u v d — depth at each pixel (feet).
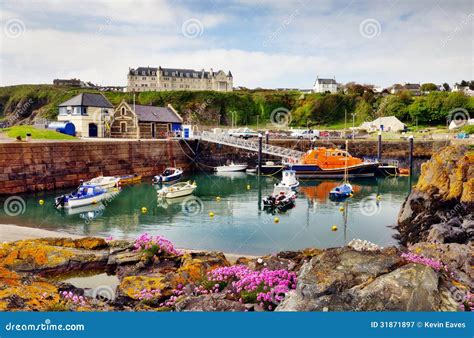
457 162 81.25
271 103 373.40
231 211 101.55
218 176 174.70
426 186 82.79
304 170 166.50
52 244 53.57
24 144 121.29
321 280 31.50
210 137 200.34
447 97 290.56
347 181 153.89
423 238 74.59
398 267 32.71
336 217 94.48
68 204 104.12
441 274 34.53
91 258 50.24
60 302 35.83
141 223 88.74
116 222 89.56
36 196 118.32
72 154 136.36
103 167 147.95
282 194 111.75
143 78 408.26
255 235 79.10
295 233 80.84
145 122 208.13
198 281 41.68
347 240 76.18
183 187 123.75
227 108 361.10
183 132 199.00
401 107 307.99
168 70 419.95
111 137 208.23
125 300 38.70
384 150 215.72
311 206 107.55
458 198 78.28
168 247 52.85
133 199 117.70
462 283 35.35
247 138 231.30
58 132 179.73
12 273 40.47
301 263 43.52
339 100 358.64
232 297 36.37
